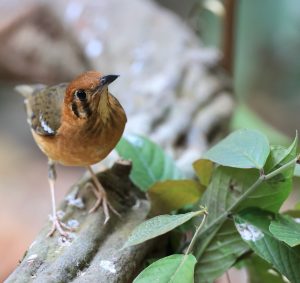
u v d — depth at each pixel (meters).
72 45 12.19
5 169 16.89
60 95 6.96
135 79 10.41
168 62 10.56
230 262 5.65
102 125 6.49
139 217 6.39
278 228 4.91
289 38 17.91
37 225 14.29
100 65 11.41
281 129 18.73
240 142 5.38
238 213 5.53
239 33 18.00
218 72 10.69
